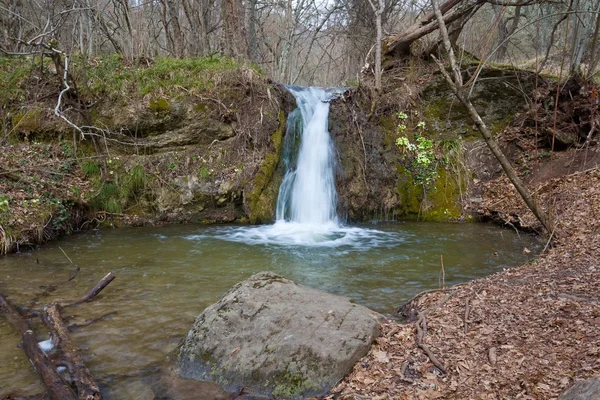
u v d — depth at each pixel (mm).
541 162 11859
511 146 12688
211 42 21422
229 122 11789
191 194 10984
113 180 10742
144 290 6297
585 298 4824
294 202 11625
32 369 4125
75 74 11383
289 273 7234
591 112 11094
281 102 12406
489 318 4594
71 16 15008
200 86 11719
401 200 11977
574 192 9758
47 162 10453
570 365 3453
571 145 11867
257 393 3719
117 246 8688
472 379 3512
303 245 9094
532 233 9633
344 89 14109
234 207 11281
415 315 5215
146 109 11312
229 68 12203
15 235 8172
